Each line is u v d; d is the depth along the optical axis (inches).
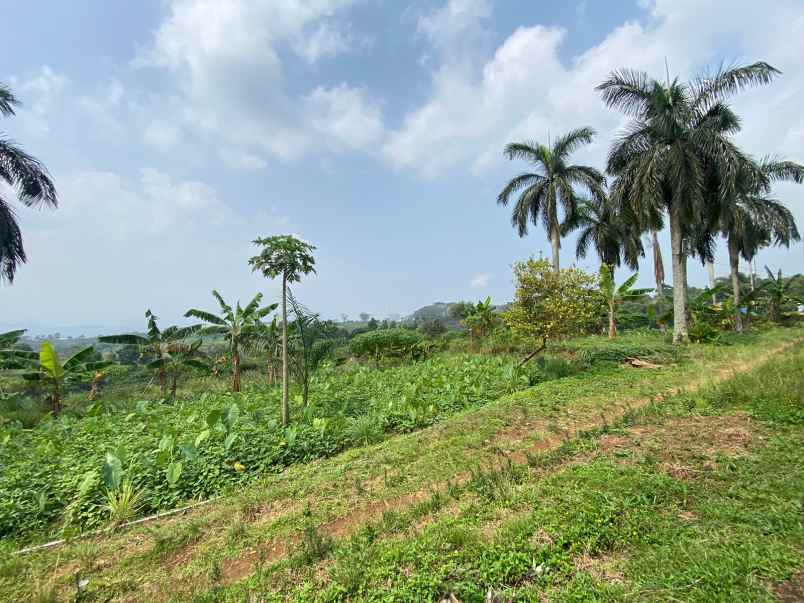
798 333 712.4
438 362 721.0
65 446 336.5
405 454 238.5
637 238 988.6
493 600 100.7
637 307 1232.8
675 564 104.1
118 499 216.5
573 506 137.4
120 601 134.6
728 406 233.1
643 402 289.7
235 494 224.4
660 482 146.4
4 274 629.3
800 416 197.9
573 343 713.6
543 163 843.4
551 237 852.6
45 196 621.9
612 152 685.3
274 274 351.6
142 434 372.5
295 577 128.9
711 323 949.2
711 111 626.2
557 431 241.8
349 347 966.4
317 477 227.0
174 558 159.9
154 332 668.7
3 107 564.4
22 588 147.3
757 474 145.8
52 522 211.2
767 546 105.5
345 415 387.2
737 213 714.2
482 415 297.9
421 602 103.8
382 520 156.9
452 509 156.6
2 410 574.2
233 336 682.8
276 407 431.8
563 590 101.3
